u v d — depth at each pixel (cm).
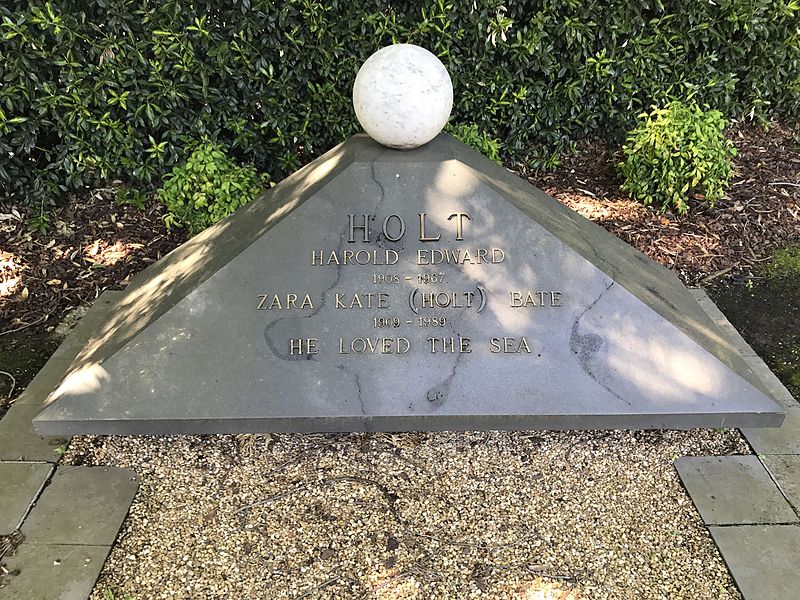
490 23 266
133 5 244
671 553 148
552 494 161
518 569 144
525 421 160
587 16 271
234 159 269
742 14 279
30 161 262
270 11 250
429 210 166
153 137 271
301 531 152
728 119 315
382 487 162
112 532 150
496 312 164
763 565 144
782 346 220
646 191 280
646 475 166
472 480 164
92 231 264
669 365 162
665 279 199
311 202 166
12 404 189
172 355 161
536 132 300
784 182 297
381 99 161
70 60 242
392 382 160
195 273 173
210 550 148
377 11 258
